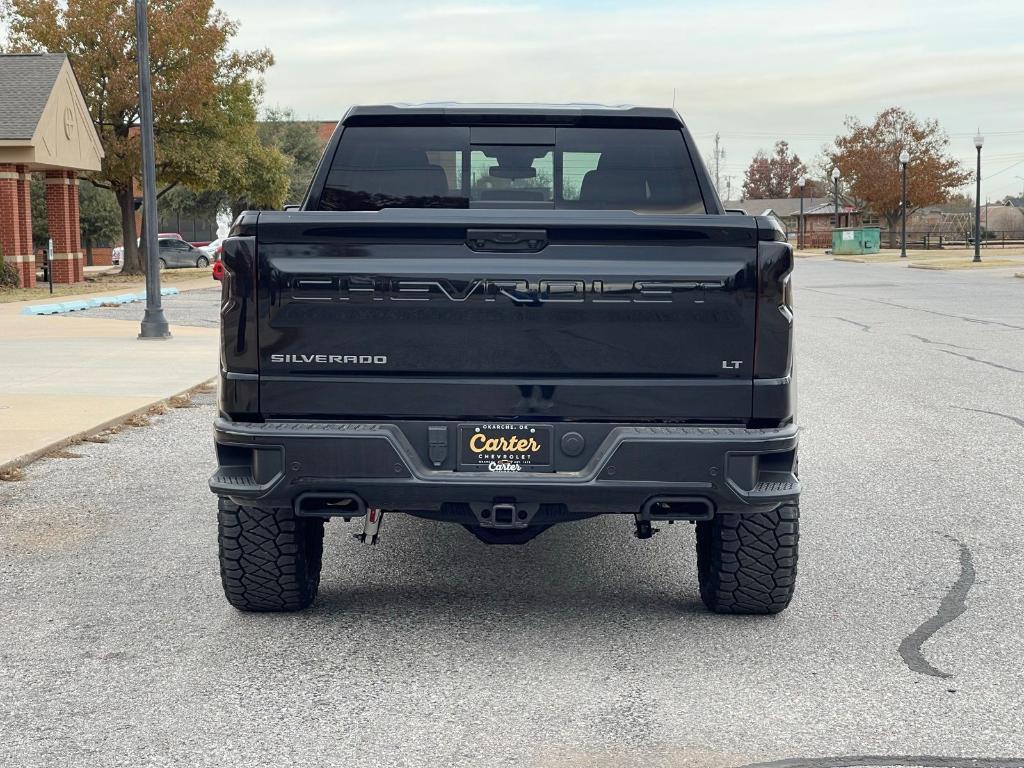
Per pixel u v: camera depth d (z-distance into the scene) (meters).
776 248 4.70
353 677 4.79
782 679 4.76
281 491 4.83
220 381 4.93
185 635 5.33
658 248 4.72
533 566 6.55
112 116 45.12
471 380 4.78
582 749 4.07
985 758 4.00
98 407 11.84
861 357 16.92
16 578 6.27
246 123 51.06
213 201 67.31
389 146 5.74
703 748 4.09
